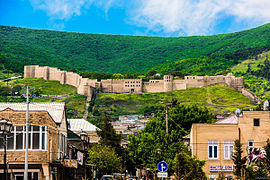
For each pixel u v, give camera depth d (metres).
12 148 43.09
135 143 78.62
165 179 46.94
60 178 48.09
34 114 43.75
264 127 54.72
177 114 81.06
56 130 47.16
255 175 46.91
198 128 55.25
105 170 71.38
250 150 54.06
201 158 54.59
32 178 43.12
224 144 54.72
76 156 60.38
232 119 62.94
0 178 42.97
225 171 54.09
